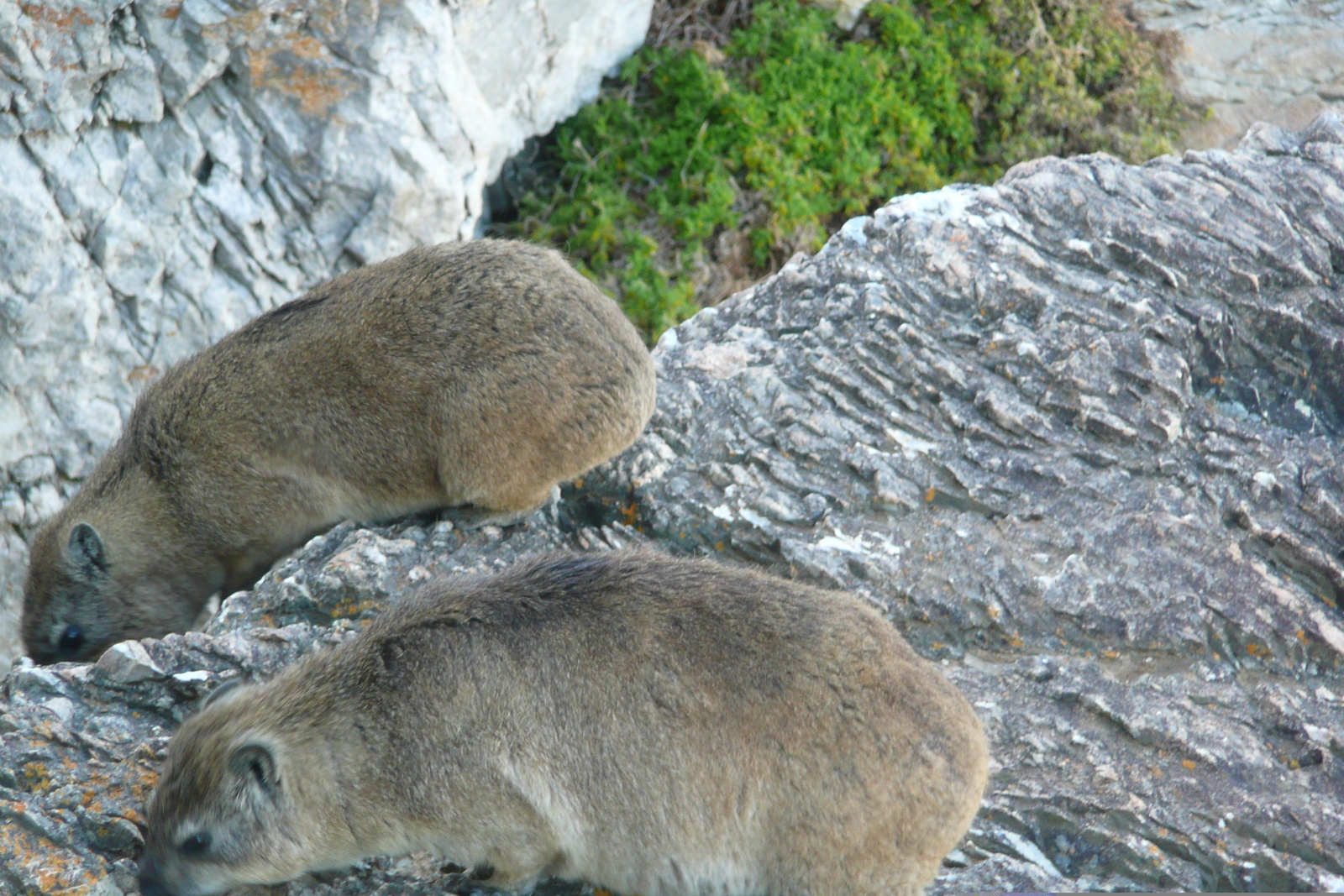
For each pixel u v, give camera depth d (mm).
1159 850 5000
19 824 4457
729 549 6242
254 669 5262
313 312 6199
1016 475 6230
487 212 12609
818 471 6379
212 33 9016
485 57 10766
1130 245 7059
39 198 9000
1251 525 5945
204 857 4281
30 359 9336
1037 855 5035
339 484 6309
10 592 9805
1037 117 13539
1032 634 5727
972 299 6957
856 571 5926
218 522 6527
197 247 9695
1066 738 5301
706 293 12047
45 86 8766
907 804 4078
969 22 13641
